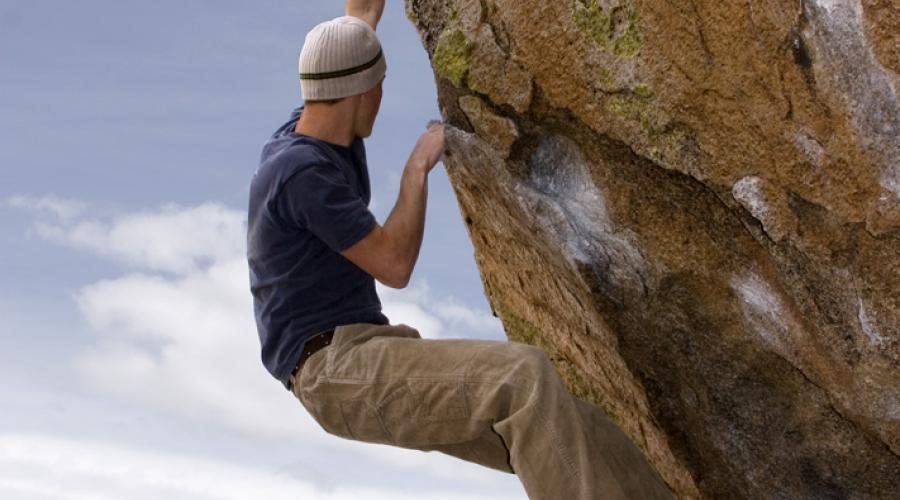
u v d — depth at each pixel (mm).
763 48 2016
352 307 2498
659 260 2404
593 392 3121
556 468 2156
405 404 2348
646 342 2602
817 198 2068
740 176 2145
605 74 2240
